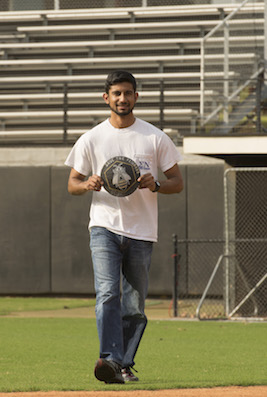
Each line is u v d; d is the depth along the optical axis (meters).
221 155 22.81
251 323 21.16
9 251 29.28
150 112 32.41
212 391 9.59
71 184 10.14
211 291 27.72
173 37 38.28
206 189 28.02
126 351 10.38
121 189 9.79
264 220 24.16
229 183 24.30
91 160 10.21
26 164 29.58
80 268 28.94
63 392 9.40
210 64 29.69
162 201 28.36
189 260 28.00
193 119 29.08
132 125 10.17
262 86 25.19
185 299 28.05
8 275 29.30
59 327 19.95
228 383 10.67
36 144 29.69
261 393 9.41
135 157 10.09
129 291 10.29
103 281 9.89
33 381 11.01
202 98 25.98
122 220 9.97
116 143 10.10
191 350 15.48
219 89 26.88
